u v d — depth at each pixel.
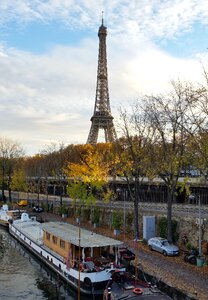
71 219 71.06
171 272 34.16
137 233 48.19
